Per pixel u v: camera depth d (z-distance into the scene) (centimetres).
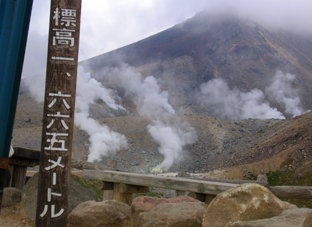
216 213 358
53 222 403
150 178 659
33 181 754
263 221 305
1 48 413
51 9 435
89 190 842
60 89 423
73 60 429
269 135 10112
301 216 315
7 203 689
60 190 409
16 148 829
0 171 407
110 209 546
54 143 415
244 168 7431
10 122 418
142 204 509
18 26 422
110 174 726
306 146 7488
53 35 431
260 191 353
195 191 606
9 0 421
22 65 429
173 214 426
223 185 573
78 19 438
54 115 419
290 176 6731
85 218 529
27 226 610
